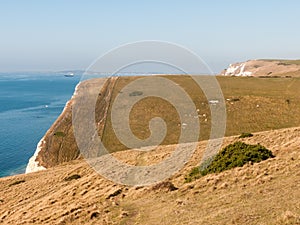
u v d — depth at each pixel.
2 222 24.25
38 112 164.38
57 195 27.14
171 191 19.59
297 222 10.98
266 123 62.00
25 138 108.25
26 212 24.83
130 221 16.05
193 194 18.08
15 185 38.56
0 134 114.81
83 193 24.72
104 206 19.38
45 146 62.97
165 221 14.64
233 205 14.68
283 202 13.55
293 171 18.19
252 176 18.81
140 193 20.06
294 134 32.81
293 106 71.19
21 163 80.69
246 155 22.36
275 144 30.28
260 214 12.62
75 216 18.78
